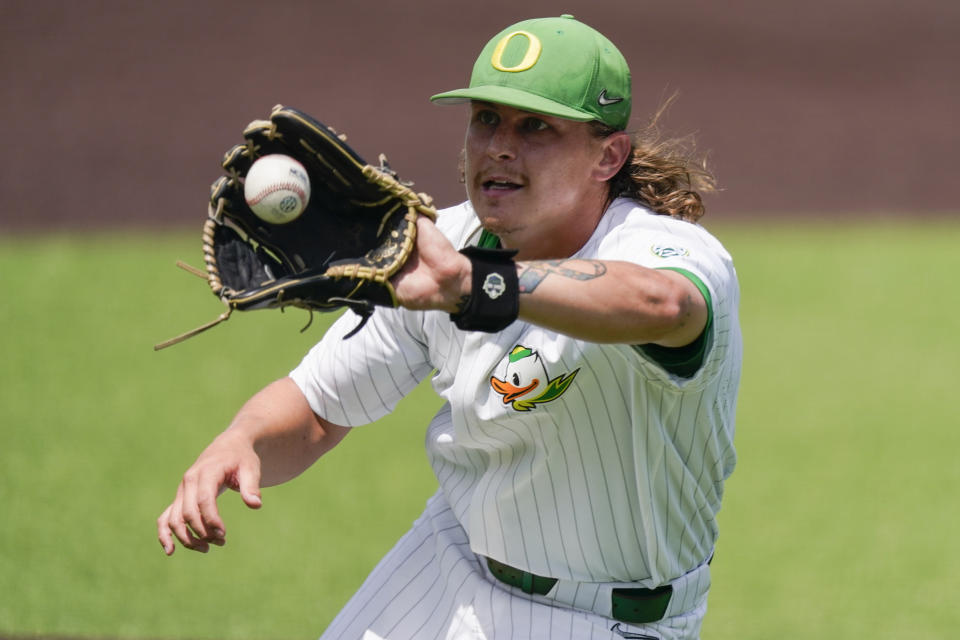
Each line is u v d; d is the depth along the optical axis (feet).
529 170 29.71
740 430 83.92
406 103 189.98
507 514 31.48
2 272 119.14
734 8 246.88
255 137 25.85
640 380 28.55
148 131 176.24
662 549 30.86
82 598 55.31
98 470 71.51
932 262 133.90
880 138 191.52
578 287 23.88
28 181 157.38
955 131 194.49
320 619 54.34
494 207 30.35
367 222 26.17
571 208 30.35
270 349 97.76
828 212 160.97
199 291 113.91
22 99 184.75
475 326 23.90
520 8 235.61
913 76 217.56
